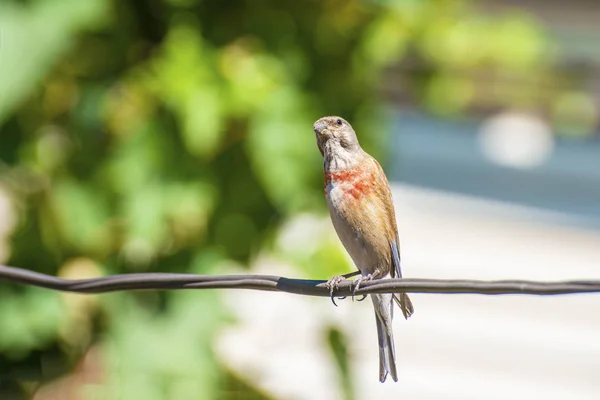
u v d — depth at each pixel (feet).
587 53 63.62
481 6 63.21
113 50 37.65
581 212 63.21
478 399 58.29
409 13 40.42
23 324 36.68
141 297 37.45
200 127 34.71
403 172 63.10
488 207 62.95
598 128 64.18
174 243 37.65
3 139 36.81
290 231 39.50
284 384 55.16
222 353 40.40
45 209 36.88
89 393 37.83
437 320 59.06
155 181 36.04
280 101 36.24
